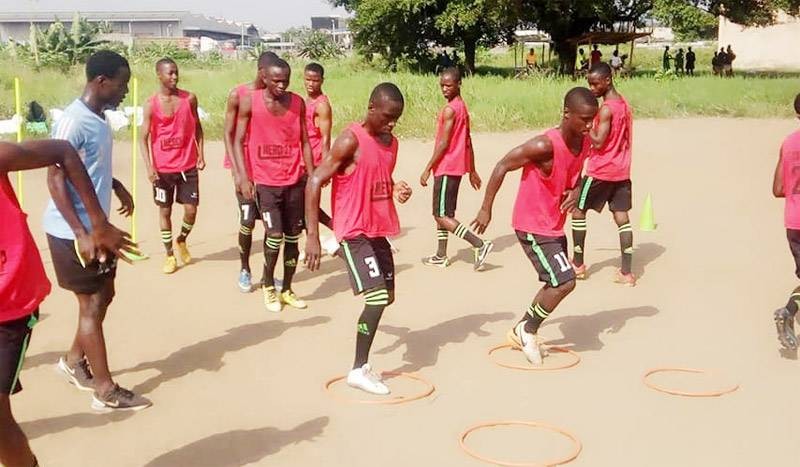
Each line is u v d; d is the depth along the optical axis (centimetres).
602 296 830
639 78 3388
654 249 1020
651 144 1934
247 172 782
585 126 608
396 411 564
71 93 2420
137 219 1209
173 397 585
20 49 3481
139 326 739
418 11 4294
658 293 838
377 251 611
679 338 709
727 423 544
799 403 576
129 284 874
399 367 646
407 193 610
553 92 2467
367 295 589
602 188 857
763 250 1007
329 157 586
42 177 1523
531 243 638
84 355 600
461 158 916
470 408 569
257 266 952
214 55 4950
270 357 664
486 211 644
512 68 5212
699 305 797
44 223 552
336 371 635
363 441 517
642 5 4338
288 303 803
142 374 627
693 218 1196
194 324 746
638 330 729
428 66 4678
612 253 1004
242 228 832
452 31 4388
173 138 909
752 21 4212
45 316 762
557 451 503
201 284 877
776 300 810
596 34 4272
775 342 698
